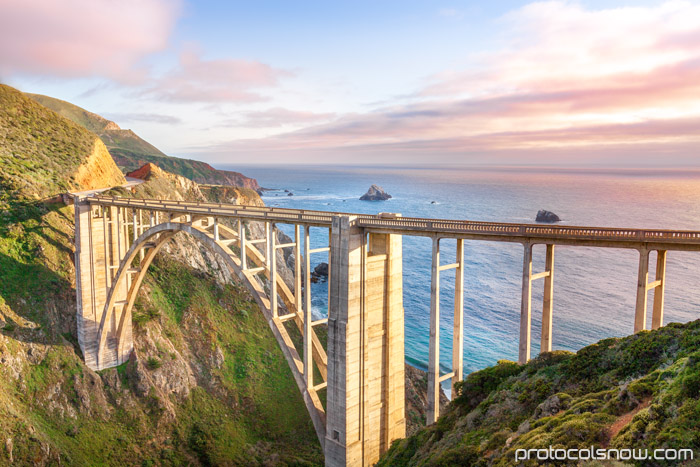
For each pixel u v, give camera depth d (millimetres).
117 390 49250
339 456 31594
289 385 57812
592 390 20156
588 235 22906
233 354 60281
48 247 53406
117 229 50125
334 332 31328
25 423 40500
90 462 42312
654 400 15875
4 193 56531
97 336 50406
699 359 15867
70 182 67188
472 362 62500
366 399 32031
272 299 35031
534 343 63531
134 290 49312
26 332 46469
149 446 46625
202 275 68312
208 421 51031
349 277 30328
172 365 53469
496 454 18734
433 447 24844
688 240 20438
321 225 31875
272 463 45844
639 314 22109
